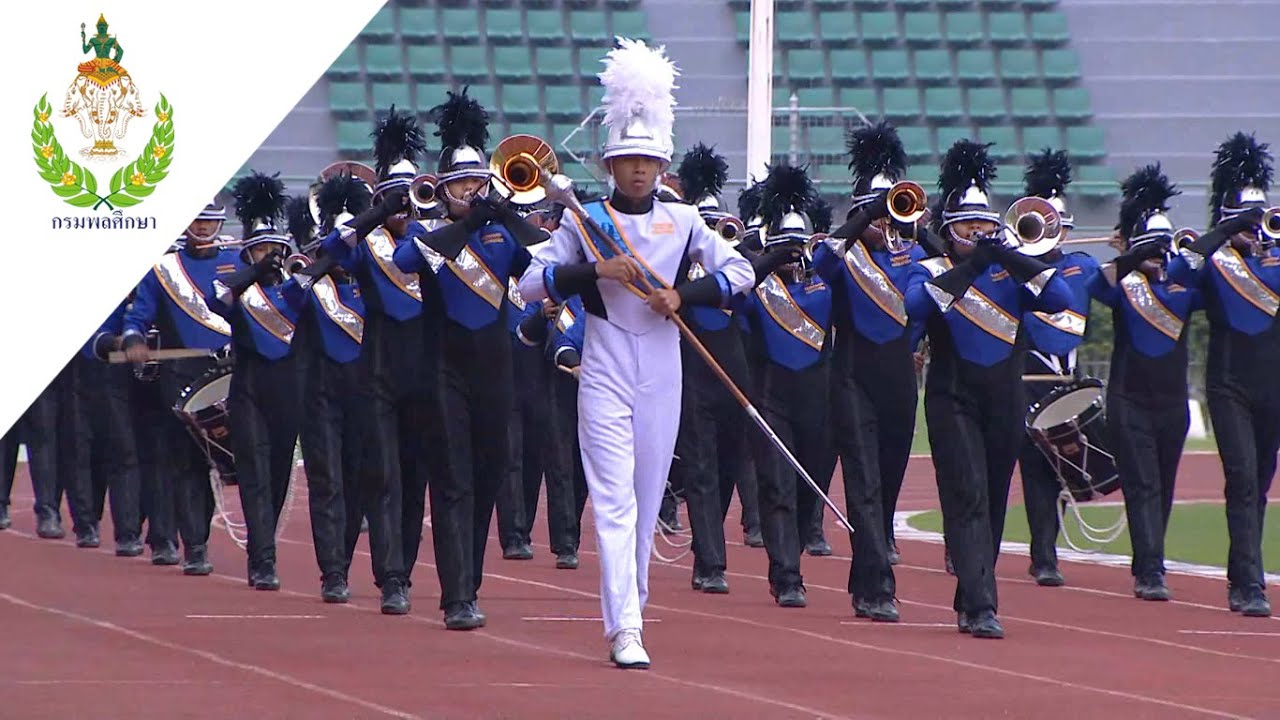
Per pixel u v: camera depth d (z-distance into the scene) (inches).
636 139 916.6
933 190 4852.4
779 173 1258.0
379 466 1132.5
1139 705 826.8
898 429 1138.7
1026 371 1455.5
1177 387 1322.6
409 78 4980.3
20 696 802.2
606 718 758.5
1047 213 1083.9
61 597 1232.2
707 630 1085.8
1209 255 1246.9
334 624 1087.0
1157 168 1323.8
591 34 5083.7
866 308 1125.1
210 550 1660.9
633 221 925.8
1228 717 797.9
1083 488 1375.5
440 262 1025.5
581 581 1403.8
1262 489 1251.8
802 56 5108.3
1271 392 1237.1
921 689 861.2
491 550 1675.7
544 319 1144.2
